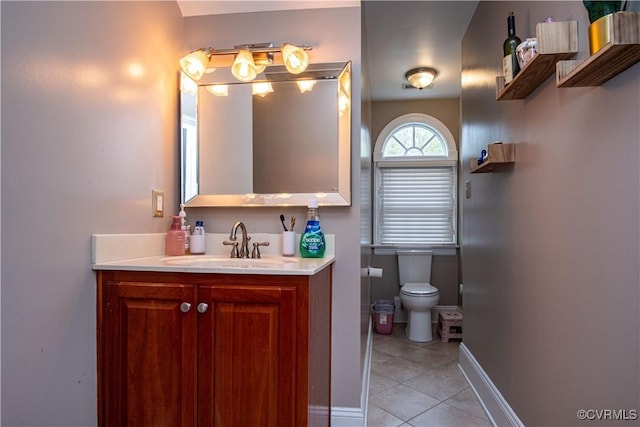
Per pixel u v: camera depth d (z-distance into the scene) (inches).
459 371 98.4
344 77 69.5
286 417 48.4
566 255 47.7
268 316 48.8
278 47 70.9
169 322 50.7
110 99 53.3
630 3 34.9
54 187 44.0
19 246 39.8
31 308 41.4
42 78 42.1
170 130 69.4
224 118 72.2
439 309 149.4
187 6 72.0
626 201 36.4
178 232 66.6
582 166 43.9
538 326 55.9
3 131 37.8
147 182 62.2
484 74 83.8
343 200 68.4
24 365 40.6
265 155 71.3
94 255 50.7
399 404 79.9
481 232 85.7
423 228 153.3
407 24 97.4
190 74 69.0
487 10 81.6
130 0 57.7
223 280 49.8
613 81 38.2
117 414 51.4
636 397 35.4
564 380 48.5
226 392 49.4
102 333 51.9
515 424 63.7
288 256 67.4
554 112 50.5
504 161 65.2
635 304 35.4
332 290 68.7
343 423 67.4
